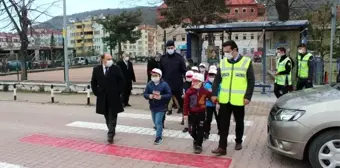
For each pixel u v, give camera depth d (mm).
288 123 5289
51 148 7000
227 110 6199
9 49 40812
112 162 6059
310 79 9125
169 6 21922
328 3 22188
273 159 6023
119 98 7379
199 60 14781
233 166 5699
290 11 21328
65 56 17328
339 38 21328
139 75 29781
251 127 8570
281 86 9297
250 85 6047
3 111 11773
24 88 18672
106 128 8773
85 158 6316
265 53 14000
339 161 5039
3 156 6488
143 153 6555
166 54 8758
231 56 6102
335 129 5078
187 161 6008
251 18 32656
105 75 7262
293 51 13664
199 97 6395
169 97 7188
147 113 10805
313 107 5191
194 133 6457
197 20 19344
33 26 23531
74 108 12211
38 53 46875
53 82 19016
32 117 10484
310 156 5207
